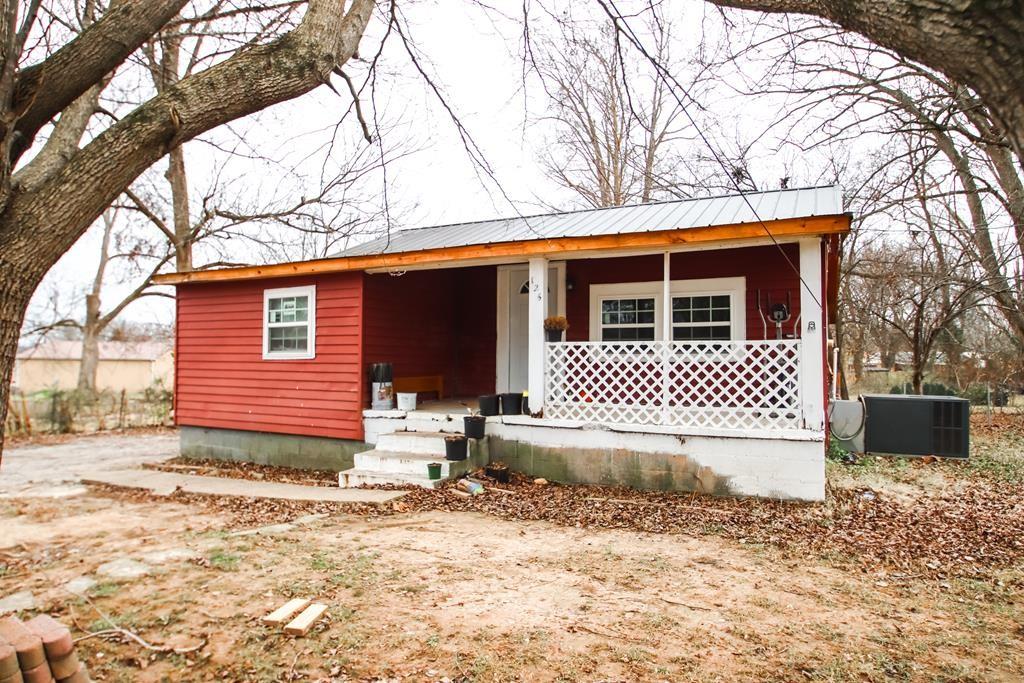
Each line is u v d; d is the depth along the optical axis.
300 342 9.83
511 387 11.16
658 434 7.37
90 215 2.35
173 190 18.16
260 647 3.38
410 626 3.62
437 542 5.37
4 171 2.19
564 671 3.09
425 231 12.82
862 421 10.58
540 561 4.84
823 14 1.94
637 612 3.84
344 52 3.61
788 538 5.48
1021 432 14.29
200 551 5.12
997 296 12.71
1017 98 1.49
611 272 9.88
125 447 13.62
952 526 5.97
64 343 41.50
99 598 4.11
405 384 10.26
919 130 6.96
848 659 3.24
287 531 5.74
